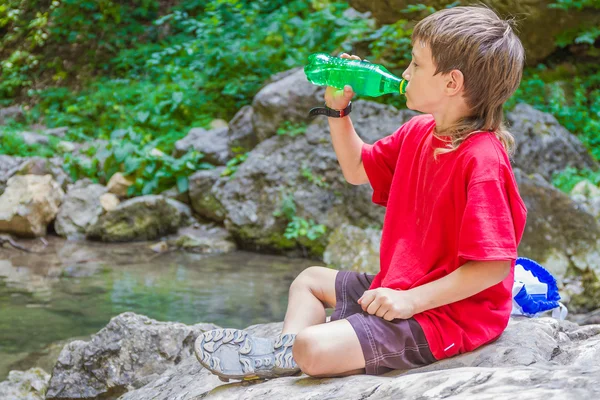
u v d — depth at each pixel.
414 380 1.67
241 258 6.64
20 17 11.12
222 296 5.36
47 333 4.50
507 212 1.83
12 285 5.58
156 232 7.18
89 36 10.43
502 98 1.94
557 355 2.03
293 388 1.89
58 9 10.77
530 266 2.61
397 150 2.21
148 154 7.60
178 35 10.20
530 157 7.12
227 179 7.16
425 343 1.91
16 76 10.41
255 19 9.13
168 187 7.67
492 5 8.27
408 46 8.02
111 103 9.21
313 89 7.30
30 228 7.06
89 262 6.36
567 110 7.99
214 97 8.73
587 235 6.11
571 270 5.98
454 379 1.61
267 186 7.00
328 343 1.88
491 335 1.96
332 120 2.25
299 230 6.67
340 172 6.91
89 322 4.72
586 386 1.46
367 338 1.89
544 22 8.31
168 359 3.08
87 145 8.43
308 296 2.21
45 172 7.66
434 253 1.95
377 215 6.73
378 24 8.73
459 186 1.90
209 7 9.08
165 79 9.38
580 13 8.30
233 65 8.73
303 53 8.34
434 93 1.94
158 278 5.86
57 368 3.16
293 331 2.13
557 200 6.24
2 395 3.45
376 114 7.08
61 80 10.31
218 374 2.01
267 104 7.34
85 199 7.39
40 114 9.68
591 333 2.24
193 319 4.79
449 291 1.86
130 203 7.14
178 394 2.33
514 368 1.63
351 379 1.85
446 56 1.89
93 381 3.10
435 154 1.96
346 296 2.19
